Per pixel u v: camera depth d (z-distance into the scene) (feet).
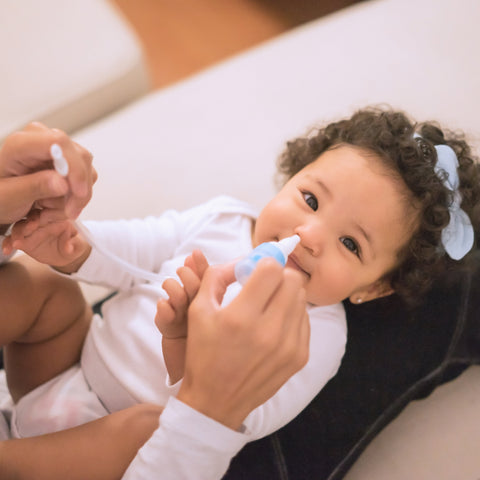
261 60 4.66
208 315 1.87
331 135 3.41
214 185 4.09
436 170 2.99
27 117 4.63
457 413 3.28
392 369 3.18
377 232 2.90
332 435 3.02
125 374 2.94
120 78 4.94
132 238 3.24
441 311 3.29
